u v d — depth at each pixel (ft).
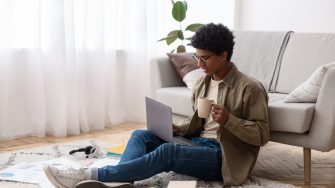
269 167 8.27
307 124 7.21
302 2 12.00
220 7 13.88
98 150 8.59
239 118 6.59
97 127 11.67
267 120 6.70
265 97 6.75
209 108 6.32
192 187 6.00
